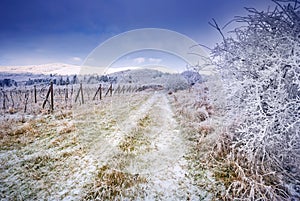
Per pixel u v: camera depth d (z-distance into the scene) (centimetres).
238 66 355
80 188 301
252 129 313
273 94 279
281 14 303
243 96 351
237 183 276
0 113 864
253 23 330
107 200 274
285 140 285
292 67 255
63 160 399
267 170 293
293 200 251
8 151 445
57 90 1383
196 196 280
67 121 708
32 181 322
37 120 719
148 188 303
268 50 311
